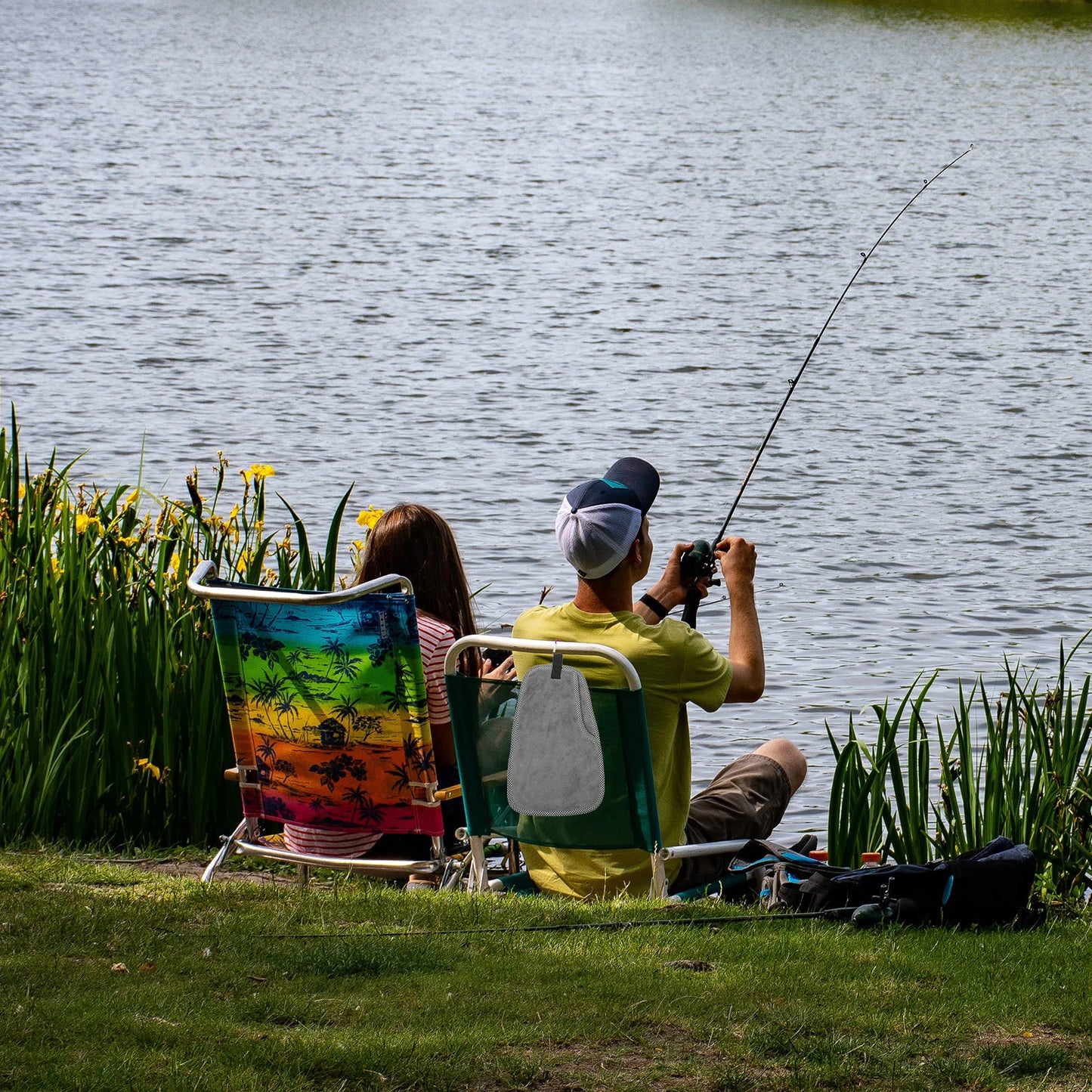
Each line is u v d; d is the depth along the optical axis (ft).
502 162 480.23
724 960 44.24
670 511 144.56
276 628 50.60
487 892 50.96
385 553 54.44
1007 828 61.05
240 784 53.52
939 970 43.68
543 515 140.67
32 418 171.42
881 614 114.62
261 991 41.70
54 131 510.58
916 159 500.33
